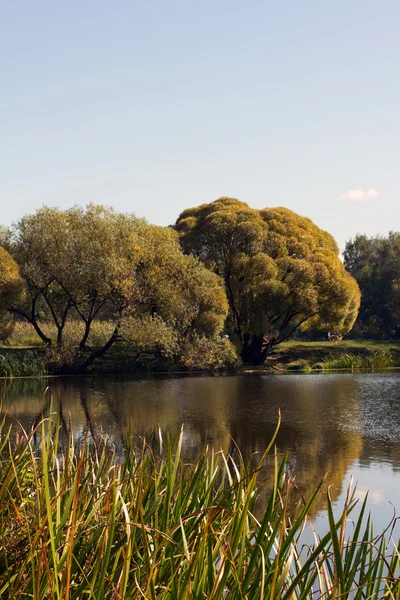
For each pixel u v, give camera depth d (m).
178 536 3.60
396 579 3.45
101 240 32.41
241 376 33.16
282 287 37.31
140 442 13.16
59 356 32.81
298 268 38.06
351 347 44.19
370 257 65.62
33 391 25.14
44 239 32.16
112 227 32.59
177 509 3.81
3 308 31.73
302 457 12.83
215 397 23.30
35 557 3.09
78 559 3.23
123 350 37.00
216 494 4.27
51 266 32.22
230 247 39.16
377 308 57.88
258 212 41.94
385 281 57.59
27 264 32.94
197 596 2.94
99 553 3.13
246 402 21.94
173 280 34.69
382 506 9.12
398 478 10.95
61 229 32.44
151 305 34.72
